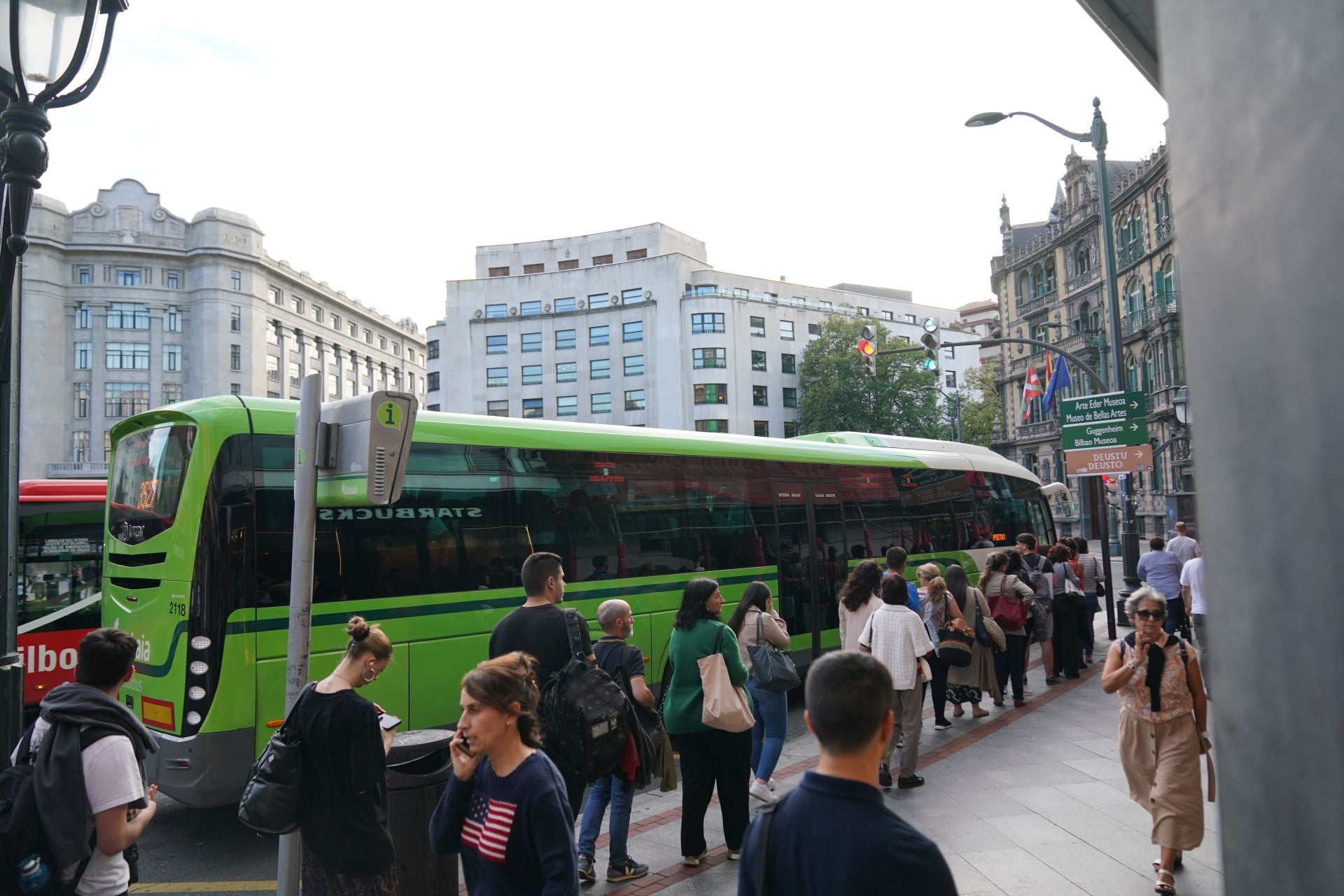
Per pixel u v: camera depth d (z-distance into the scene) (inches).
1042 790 276.8
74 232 2738.7
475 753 118.9
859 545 483.8
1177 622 525.0
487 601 323.0
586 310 2662.4
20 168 158.2
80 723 134.6
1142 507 1647.4
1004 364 2228.1
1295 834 33.4
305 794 148.0
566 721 189.8
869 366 679.7
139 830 137.1
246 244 2910.9
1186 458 1487.5
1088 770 296.7
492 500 333.7
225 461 272.4
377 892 148.1
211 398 283.4
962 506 567.5
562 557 349.7
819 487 469.1
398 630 299.9
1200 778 201.2
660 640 380.2
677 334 2586.1
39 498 413.4
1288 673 33.6
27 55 164.6
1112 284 612.1
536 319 2699.3
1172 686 202.4
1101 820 248.4
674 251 2795.3
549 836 112.3
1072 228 1865.2
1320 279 30.7
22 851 129.2
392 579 301.1
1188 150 39.5
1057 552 468.4
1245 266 35.4
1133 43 264.1
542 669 203.3
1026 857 222.8
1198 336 38.9
